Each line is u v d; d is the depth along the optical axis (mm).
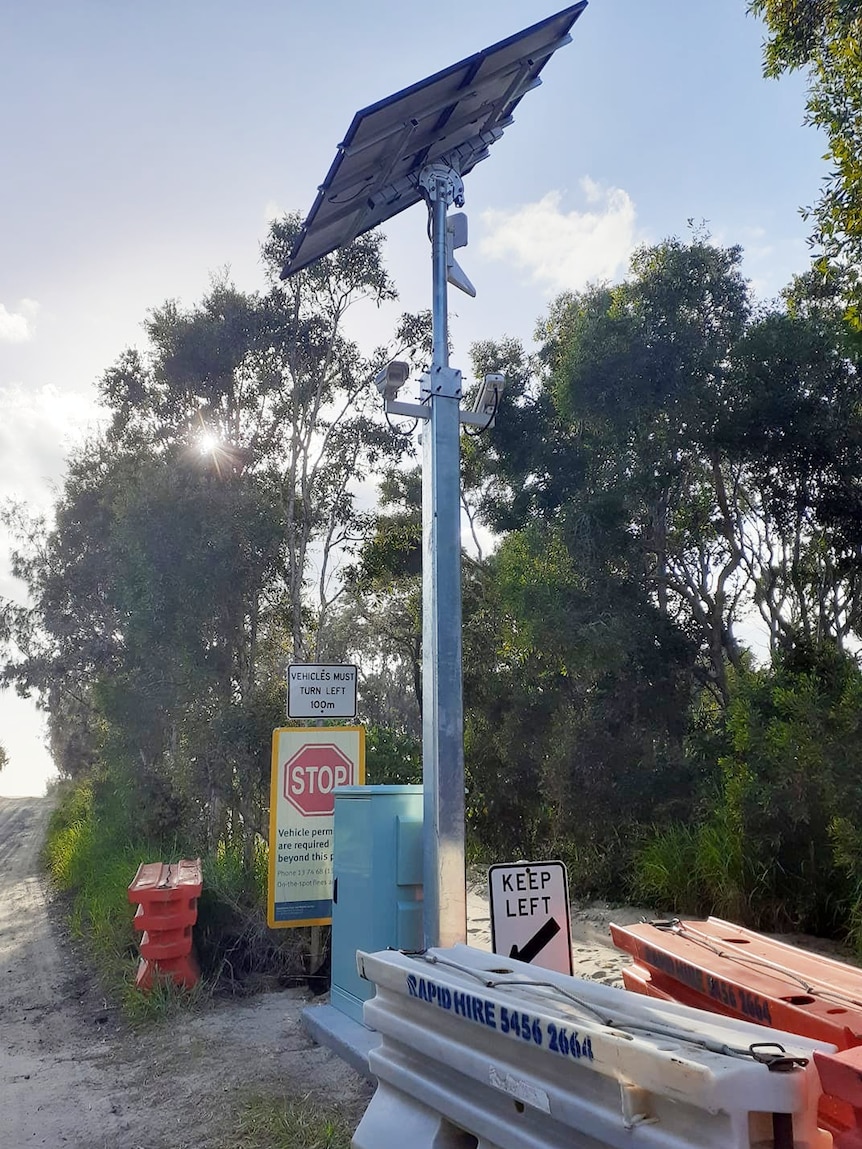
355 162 6254
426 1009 4020
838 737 9250
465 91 6391
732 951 4859
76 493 26031
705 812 12047
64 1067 6980
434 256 6773
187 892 8312
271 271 16219
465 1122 3602
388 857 6734
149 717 15609
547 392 19016
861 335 12445
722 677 15172
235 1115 5645
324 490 16391
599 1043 2867
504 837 16031
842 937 9219
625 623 14242
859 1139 2836
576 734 13914
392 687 27391
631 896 12102
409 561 20484
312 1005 7742
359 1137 4266
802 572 15555
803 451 13758
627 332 14641
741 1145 2461
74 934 12906
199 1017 7852
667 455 15148
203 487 14617
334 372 16359
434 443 6438
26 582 28688
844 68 9039
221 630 14344
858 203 8836
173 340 16422
